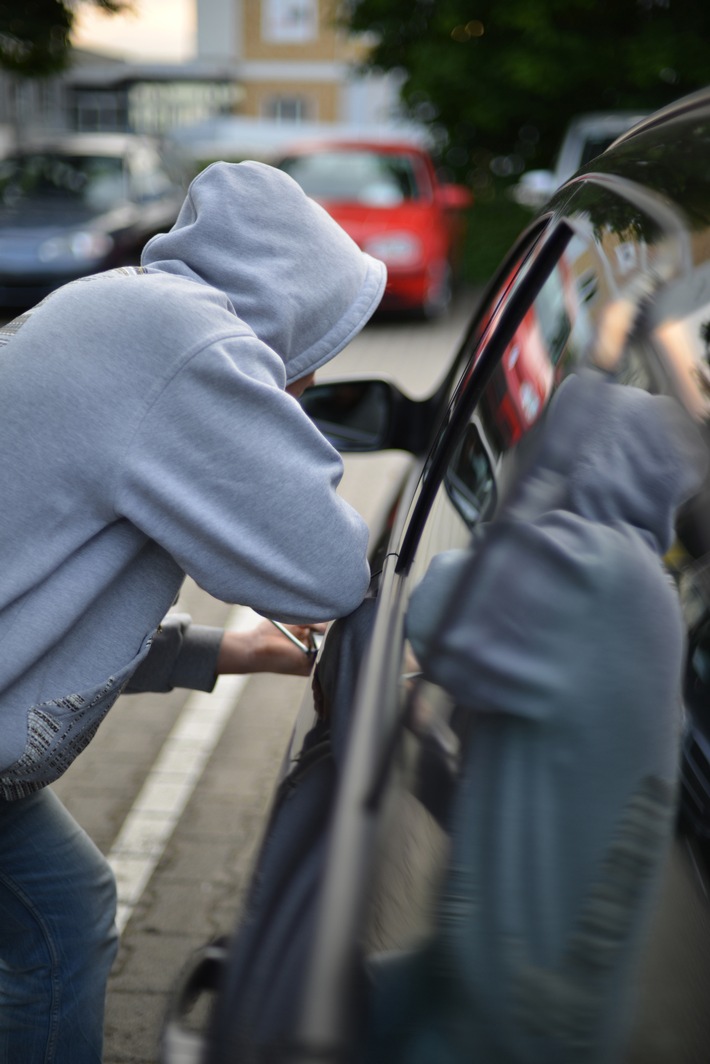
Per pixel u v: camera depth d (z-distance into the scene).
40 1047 1.62
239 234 1.37
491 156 15.18
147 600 1.35
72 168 11.92
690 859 0.81
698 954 0.76
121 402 1.23
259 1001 0.85
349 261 1.46
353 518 1.34
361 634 1.29
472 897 0.85
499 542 1.13
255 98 37.75
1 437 1.24
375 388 2.71
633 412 1.07
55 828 1.62
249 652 1.75
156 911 2.66
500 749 0.94
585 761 0.90
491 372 1.71
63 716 1.33
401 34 14.70
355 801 0.95
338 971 0.80
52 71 14.20
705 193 1.12
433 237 11.09
